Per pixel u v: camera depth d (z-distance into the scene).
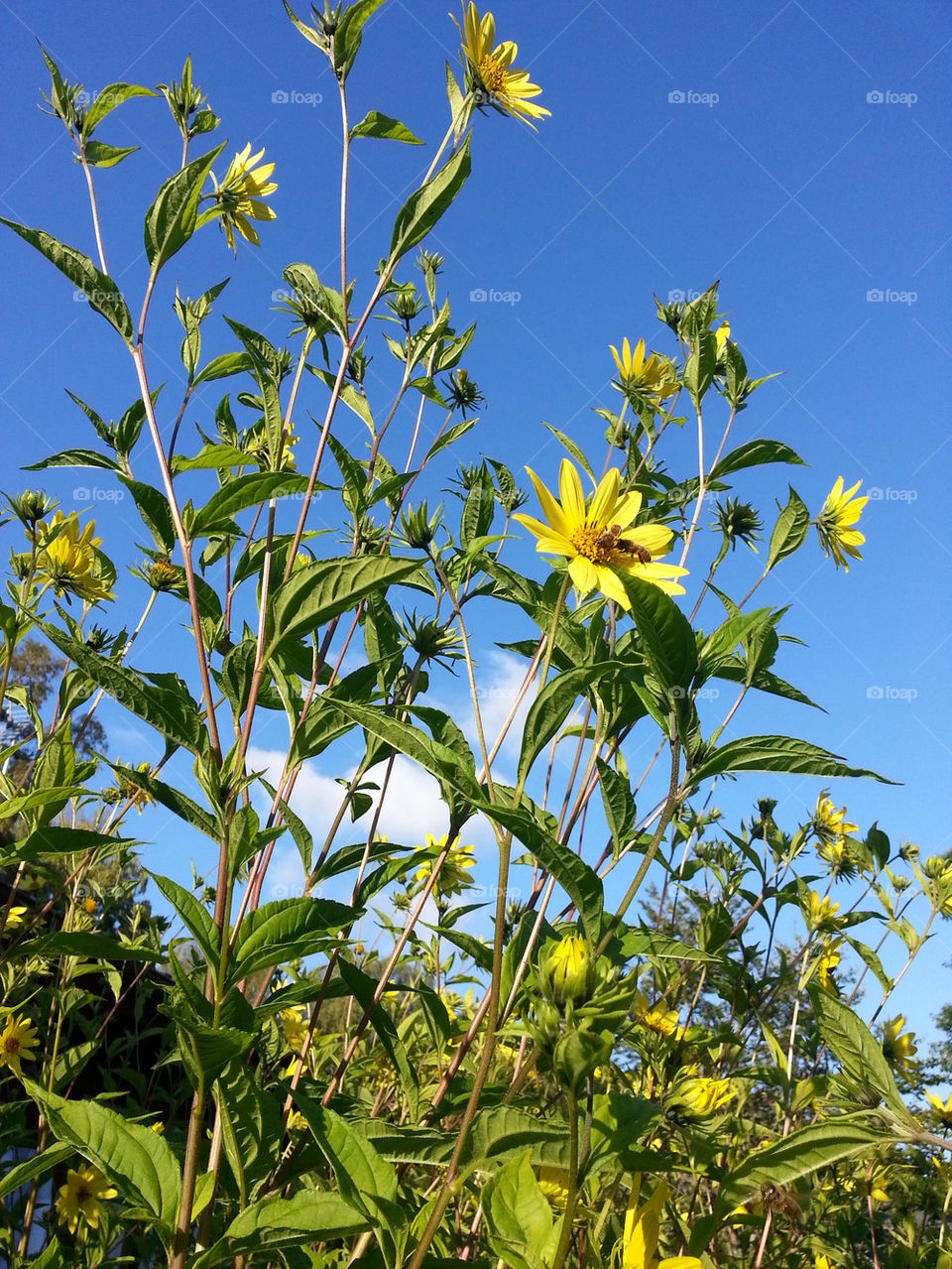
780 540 0.58
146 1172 0.38
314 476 0.50
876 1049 0.40
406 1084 0.49
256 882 0.48
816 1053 0.73
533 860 0.53
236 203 0.61
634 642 0.52
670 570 0.47
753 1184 0.40
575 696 0.39
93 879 0.83
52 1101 0.38
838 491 0.72
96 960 0.73
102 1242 0.60
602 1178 0.48
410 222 0.50
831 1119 0.40
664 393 0.65
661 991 0.68
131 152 0.57
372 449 0.61
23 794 0.60
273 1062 0.52
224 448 0.47
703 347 0.61
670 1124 0.54
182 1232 0.36
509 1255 0.33
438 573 0.54
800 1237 0.70
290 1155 0.47
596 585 0.44
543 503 0.47
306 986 0.40
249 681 0.50
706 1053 0.70
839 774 0.38
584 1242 0.45
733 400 0.64
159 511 0.49
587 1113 0.38
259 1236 0.36
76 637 0.42
